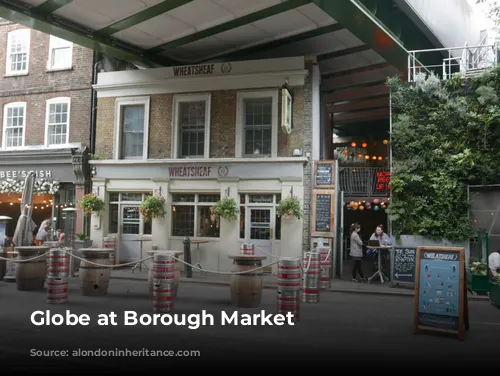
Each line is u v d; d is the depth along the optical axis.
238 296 10.50
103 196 19.48
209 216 18.59
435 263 8.34
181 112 19.12
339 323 9.09
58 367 6.14
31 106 21.61
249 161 17.72
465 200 15.13
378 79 21.12
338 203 17.81
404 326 8.93
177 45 18.50
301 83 17.62
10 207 23.02
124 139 19.77
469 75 15.92
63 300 10.88
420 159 15.51
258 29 16.95
